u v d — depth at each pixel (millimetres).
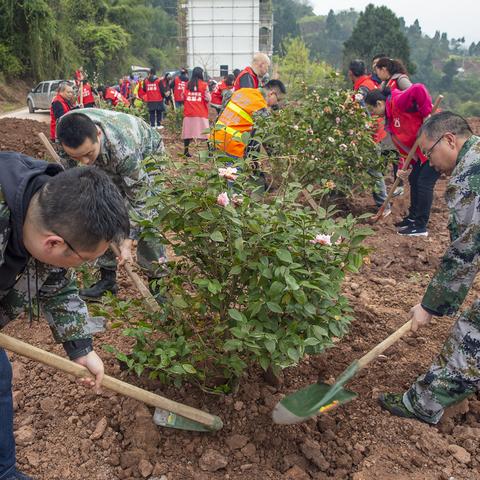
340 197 6488
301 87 6246
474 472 2428
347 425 2723
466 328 2518
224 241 2391
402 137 5453
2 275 1866
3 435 2148
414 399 2699
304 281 2250
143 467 2410
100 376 2207
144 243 3471
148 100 15539
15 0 26828
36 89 22406
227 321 2549
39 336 3498
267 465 2486
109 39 38719
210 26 42781
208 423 2449
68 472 2422
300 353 2279
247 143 2854
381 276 4691
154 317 2660
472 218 2357
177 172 2789
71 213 1635
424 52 139000
